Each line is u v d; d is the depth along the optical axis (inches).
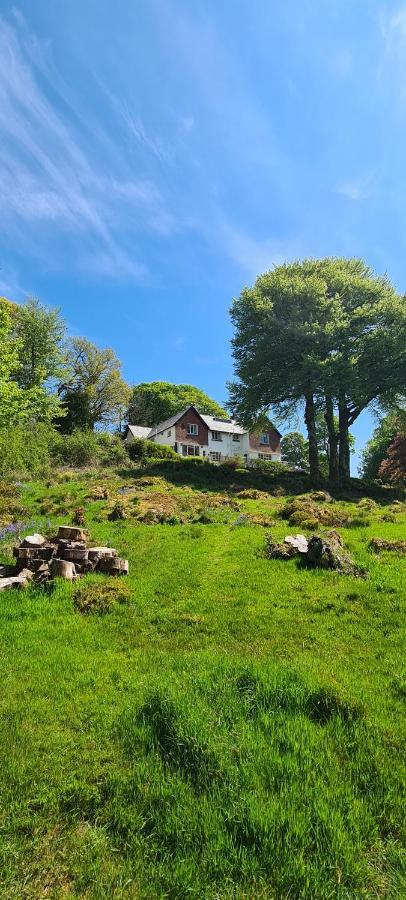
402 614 310.5
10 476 957.2
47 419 1409.9
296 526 618.8
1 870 128.9
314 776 160.1
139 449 1619.1
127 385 2274.9
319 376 1300.4
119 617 323.3
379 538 487.5
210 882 126.6
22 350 1581.0
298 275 1493.6
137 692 217.2
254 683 215.2
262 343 1409.9
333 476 1405.0
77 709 205.5
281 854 132.5
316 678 219.0
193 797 153.5
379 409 1593.3
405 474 1806.1
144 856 134.5
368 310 1357.0
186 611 335.3
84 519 625.0
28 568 409.1
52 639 285.4
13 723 194.5
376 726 189.8
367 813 146.9
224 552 487.2
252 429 1656.0
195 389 3403.1
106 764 171.5
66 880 128.0
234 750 171.6
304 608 331.9
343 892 123.3
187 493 956.6
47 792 157.1
